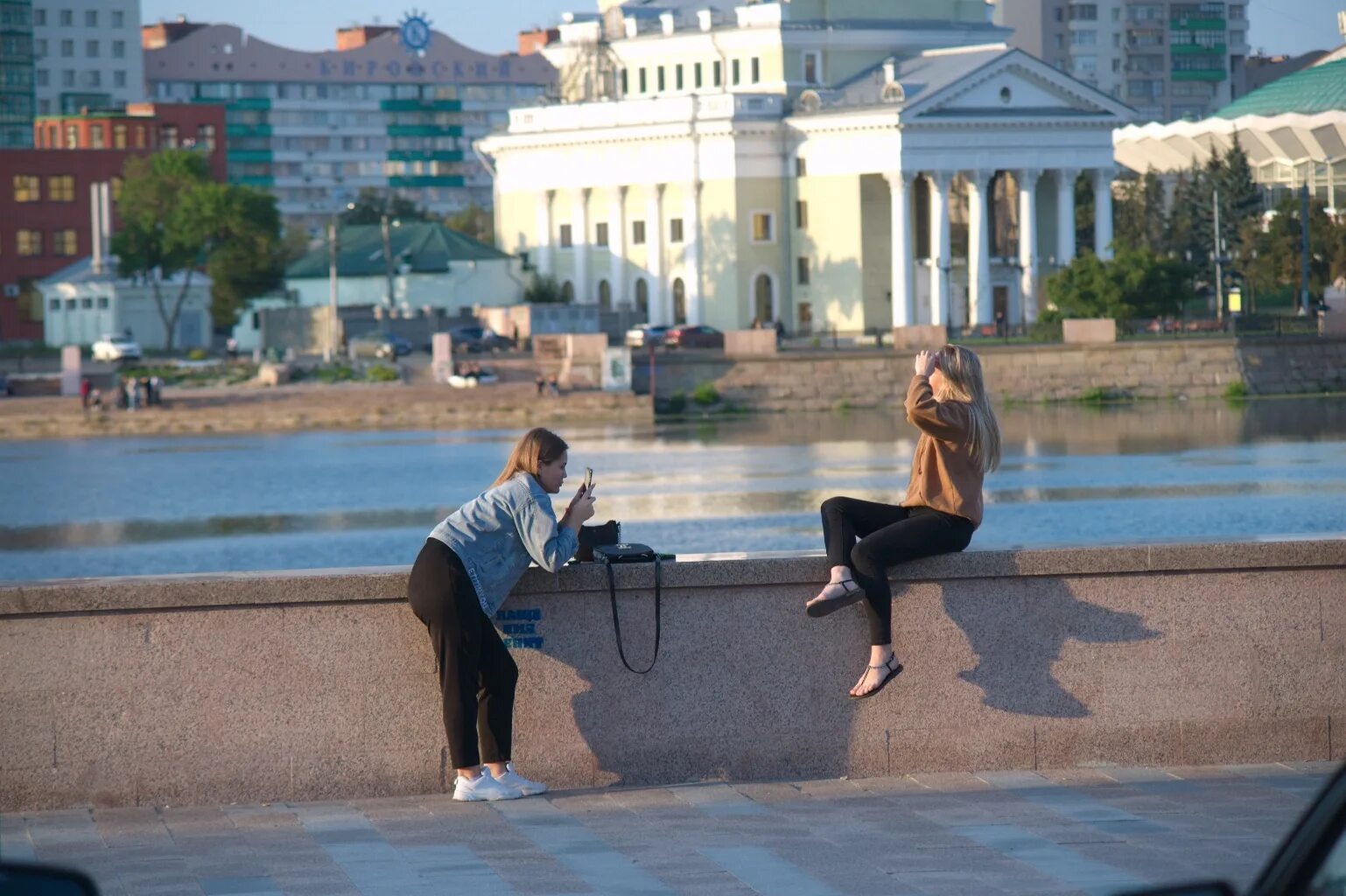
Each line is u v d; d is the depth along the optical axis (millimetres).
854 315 153000
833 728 12555
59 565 56469
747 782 12445
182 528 64438
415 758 12305
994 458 12086
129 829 11461
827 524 12031
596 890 9633
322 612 12219
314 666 12219
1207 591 12703
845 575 11836
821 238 154750
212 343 156750
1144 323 117188
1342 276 138375
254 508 70000
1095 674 12656
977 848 10344
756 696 12508
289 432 107312
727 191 155500
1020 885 9531
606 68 169000
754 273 156125
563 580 12297
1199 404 108500
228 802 12148
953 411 11898
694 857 10297
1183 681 12703
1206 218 154125
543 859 10328
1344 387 112812
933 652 12562
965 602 12555
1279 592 12742
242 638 12164
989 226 156500
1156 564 12602
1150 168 172000
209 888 9875
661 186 160000
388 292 151000
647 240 161125
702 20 162875
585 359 113438
